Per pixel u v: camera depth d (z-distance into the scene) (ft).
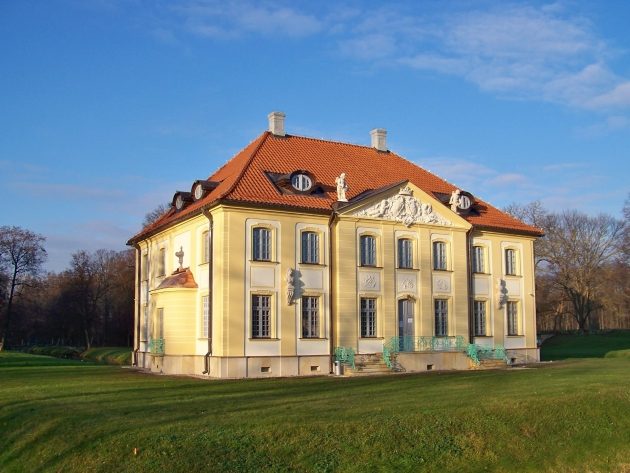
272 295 126.31
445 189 161.17
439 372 130.41
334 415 72.79
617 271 283.38
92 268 355.15
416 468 65.41
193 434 65.10
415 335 142.00
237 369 121.19
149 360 154.61
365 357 133.08
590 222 282.15
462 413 76.79
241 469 60.34
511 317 161.48
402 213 142.31
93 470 60.80
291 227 129.59
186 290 133.59
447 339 144.25
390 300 138.72
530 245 166.20
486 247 158.40
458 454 69.26
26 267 312.91
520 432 76.33
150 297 160.15
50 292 390.42
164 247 154.10
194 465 60.13
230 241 123.13
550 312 303.07
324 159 150.92
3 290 306.55
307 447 64.85
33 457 66.54
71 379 120.47
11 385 110.01
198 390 97.76
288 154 146.20
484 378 112.47
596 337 257.14
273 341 125.18
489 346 153.89
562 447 76.02
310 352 128.67
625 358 175.01
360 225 137.08
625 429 83.30
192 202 142.41
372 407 77.92
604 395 89.97
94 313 352.28
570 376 113.09
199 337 131.75
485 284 156.87
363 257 137.90
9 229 312.71
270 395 90.27
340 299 132.57
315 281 131.03
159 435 64.90
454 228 150.10
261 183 130.93
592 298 284.82
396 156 168.45
